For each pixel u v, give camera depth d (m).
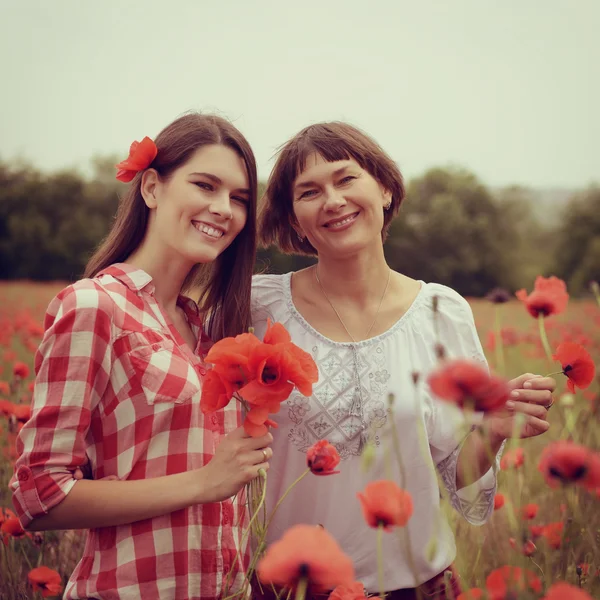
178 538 1.63
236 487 1.54
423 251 40.34
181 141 1.79
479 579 1.92
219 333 2.01
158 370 1.65
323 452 1.46
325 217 2.01
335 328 2.11
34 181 35.59
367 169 2.04
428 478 1.95
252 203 1.88
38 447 1.54
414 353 2.06
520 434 1.78
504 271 40.47
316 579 1.09
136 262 1.86
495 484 1.97
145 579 1.60
